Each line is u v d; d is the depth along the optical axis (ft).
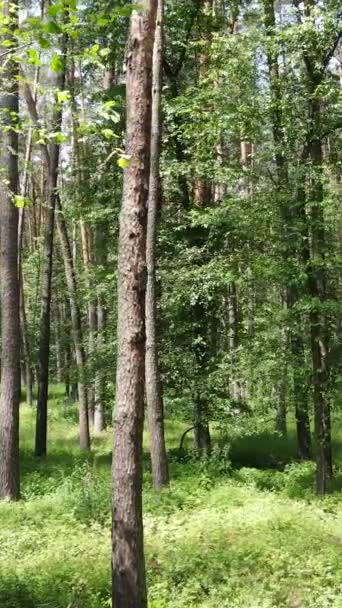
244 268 46.06
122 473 20.52
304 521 33.94
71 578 26.05
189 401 52.95
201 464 48.19
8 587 24.49
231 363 49.11
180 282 49.29
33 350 106.01
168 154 53.06
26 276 123.13
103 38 46.80
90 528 34.58
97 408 73.26
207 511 37.29
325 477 42.65
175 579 26.25
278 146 40.70
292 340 45.70
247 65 40.68
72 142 56.65
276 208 41.55
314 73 41.32
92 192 55.88
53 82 50.24
